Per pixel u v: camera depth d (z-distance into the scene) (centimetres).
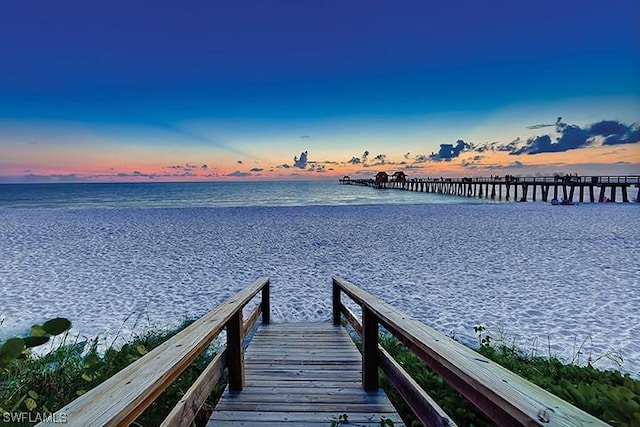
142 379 113
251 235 1593
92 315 663
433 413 153
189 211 2711
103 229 1794
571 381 294
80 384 245
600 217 2152
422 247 1302
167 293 798
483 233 1598
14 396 210
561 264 1042
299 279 901
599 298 751
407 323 170
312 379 276
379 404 236
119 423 91
